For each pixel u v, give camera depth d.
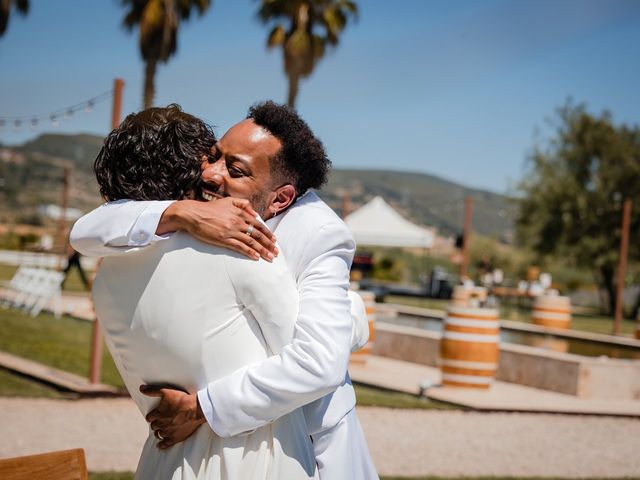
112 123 9.36
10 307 19.39
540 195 38.53
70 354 12.66
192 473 2.35
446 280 39.19
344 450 2.55
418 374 13.07
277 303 2.31
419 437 8.48
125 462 6.71
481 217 149.62
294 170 2.50
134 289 2.35
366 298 13.59
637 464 7.84
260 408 2.28
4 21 25.95
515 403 10.62
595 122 38.00
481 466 7.35
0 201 99.38
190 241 2.31
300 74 27.05
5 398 9.09
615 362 12.22
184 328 2.31
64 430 7.79
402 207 152.88
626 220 25.31
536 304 22.25
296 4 26.69
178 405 2.32
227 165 2.48
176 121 2.48
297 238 2.43
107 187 2.46
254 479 2.34
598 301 46.66
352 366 13.36
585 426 9.75
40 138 174.62
